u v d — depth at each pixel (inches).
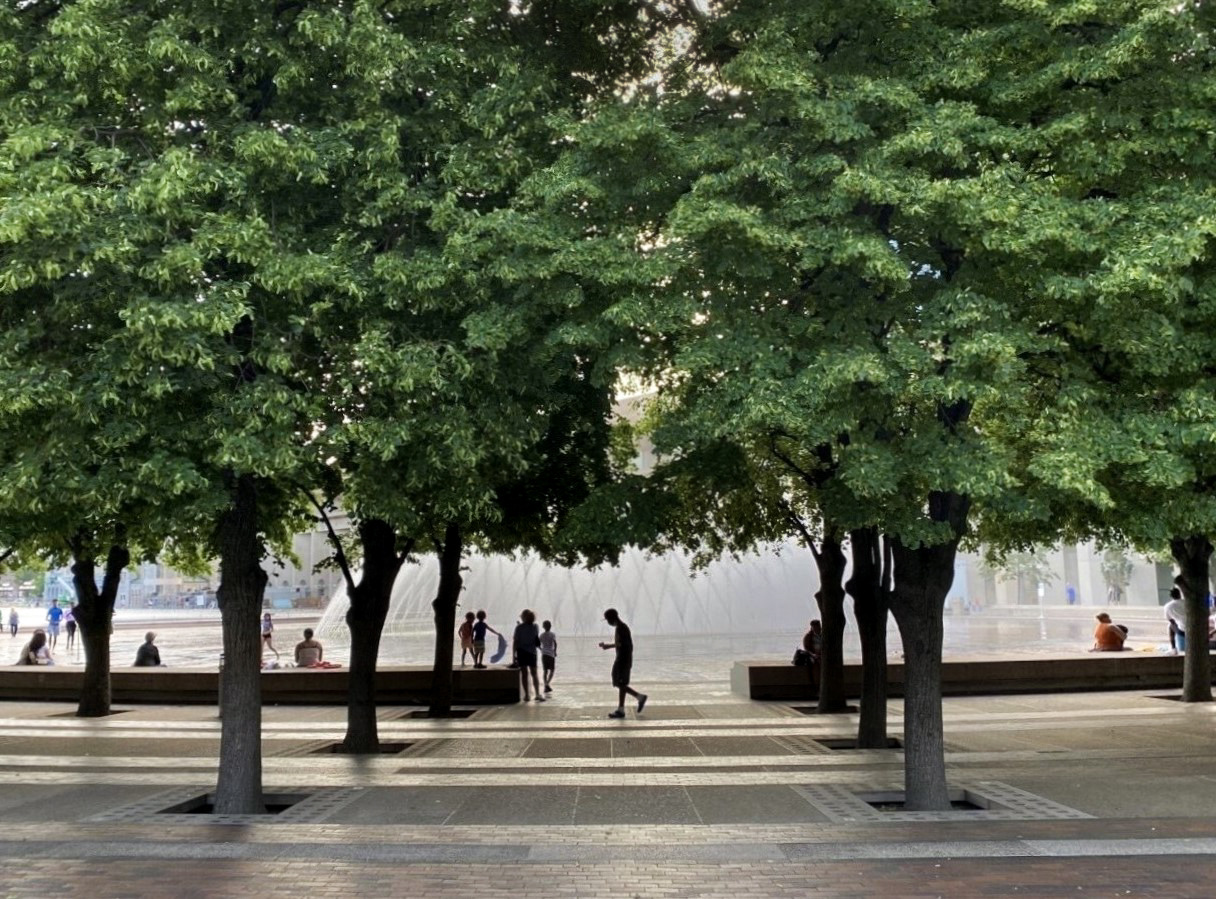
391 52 391.9
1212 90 366.3
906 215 365.4
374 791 478.0
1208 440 346.0
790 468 671.1
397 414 386.6
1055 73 379.2
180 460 347.9
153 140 386.3
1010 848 353.1
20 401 331.9
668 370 506.6
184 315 331.6
